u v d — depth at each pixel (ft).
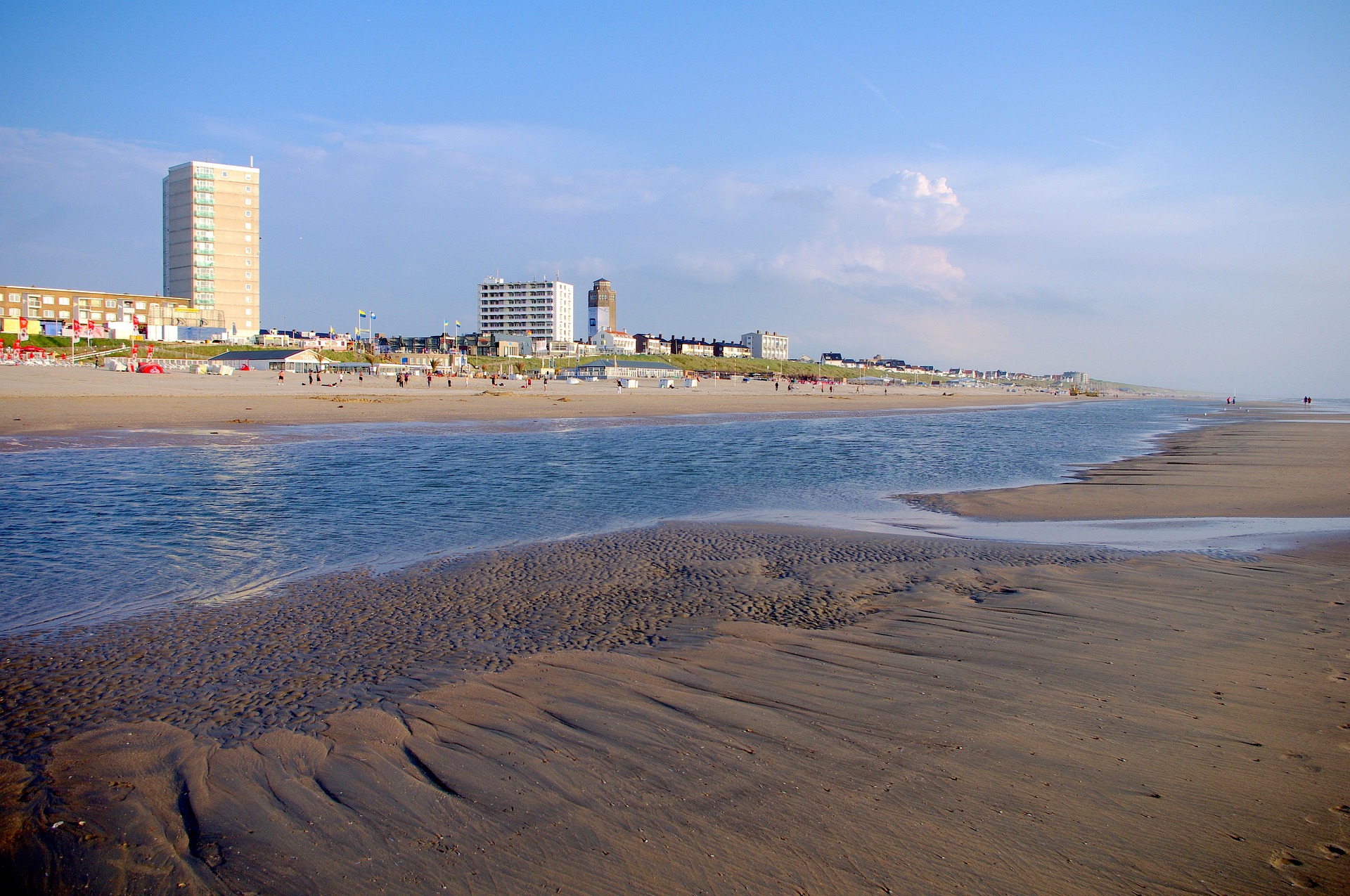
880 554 37.09
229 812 14.07
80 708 19.03
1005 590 29.81
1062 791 14.10
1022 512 50.62
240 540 39.68
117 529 42.29
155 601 28.86
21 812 14.20
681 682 20.10
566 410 177.68
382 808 14.03
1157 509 51.06
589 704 18.65
